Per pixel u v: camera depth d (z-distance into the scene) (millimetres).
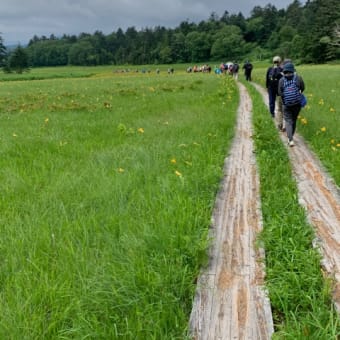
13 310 2646
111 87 24859
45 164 6227
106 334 2459
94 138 8195
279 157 6523
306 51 90562
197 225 3922
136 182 5129
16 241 3578
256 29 153375
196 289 3041
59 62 165125
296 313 2754
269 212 4344
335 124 8992
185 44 148375
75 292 2873
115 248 3467
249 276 3244
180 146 7086
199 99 15117
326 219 4293
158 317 2615
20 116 11953
